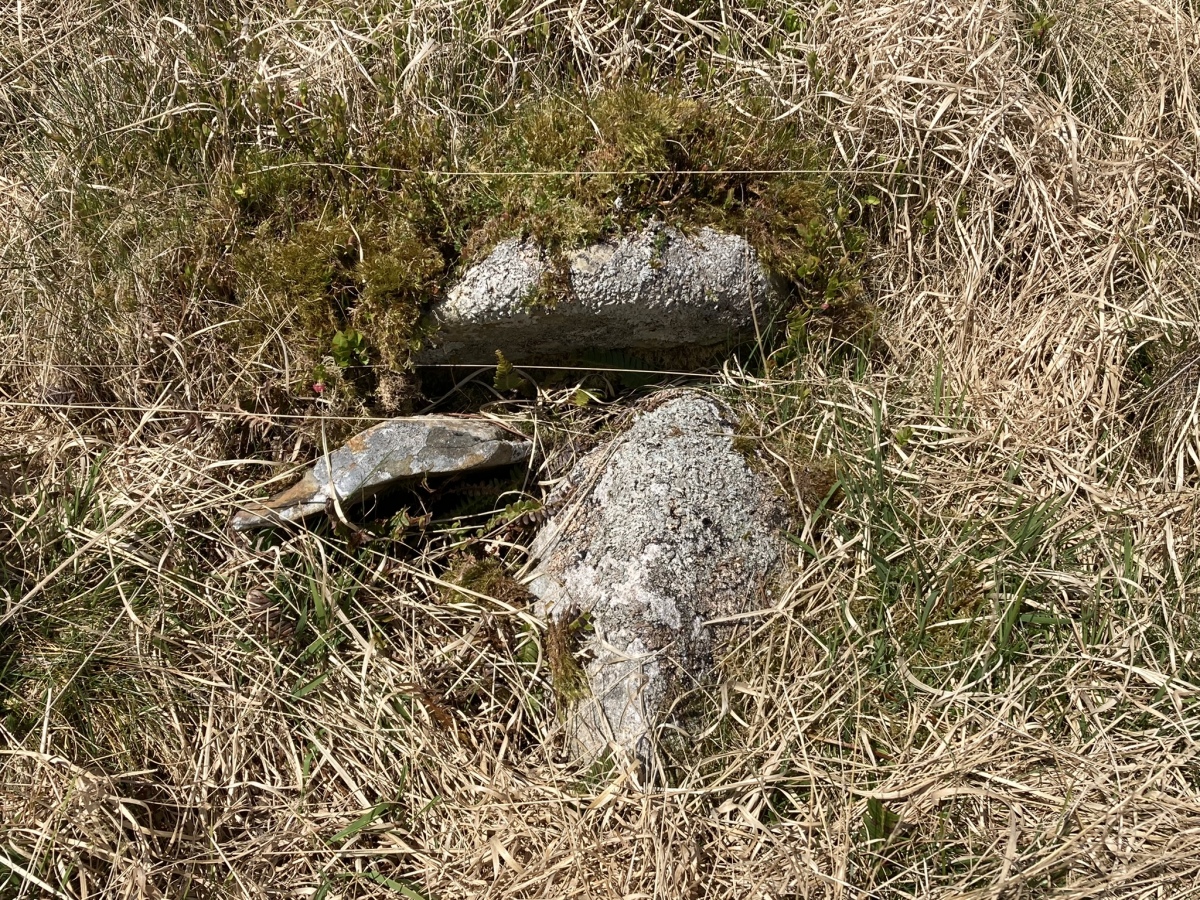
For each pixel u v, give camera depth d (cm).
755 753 130
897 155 159
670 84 162
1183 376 149
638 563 133
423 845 128
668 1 168
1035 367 156
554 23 166
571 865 123
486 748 131
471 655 136
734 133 150
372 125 155
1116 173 162
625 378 151
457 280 142
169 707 131
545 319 143
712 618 134
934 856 126
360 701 133
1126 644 136
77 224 155
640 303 143
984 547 142
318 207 150
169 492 141
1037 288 159
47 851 124
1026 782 129
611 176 142
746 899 123
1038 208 158
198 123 159
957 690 133
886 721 133
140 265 149
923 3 164
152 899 122
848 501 142
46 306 150
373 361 144
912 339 157
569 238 141
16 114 171
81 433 146
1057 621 137
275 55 165
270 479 142
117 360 148
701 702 132
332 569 139
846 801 128
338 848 128
